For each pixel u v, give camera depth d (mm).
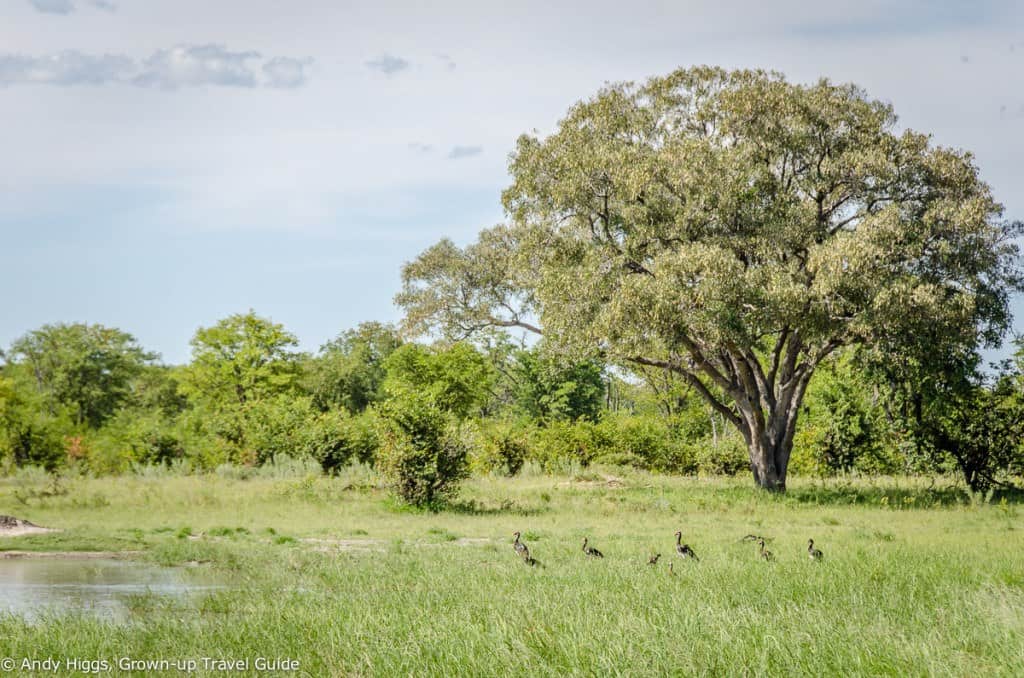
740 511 44344
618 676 12281
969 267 49906
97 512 42031
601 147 52844
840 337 50625
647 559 26344
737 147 51938
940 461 52938
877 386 59438
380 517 41219
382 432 45938
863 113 51906
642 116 54844
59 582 23641
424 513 42719
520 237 60844
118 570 25828
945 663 12625
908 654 13094
